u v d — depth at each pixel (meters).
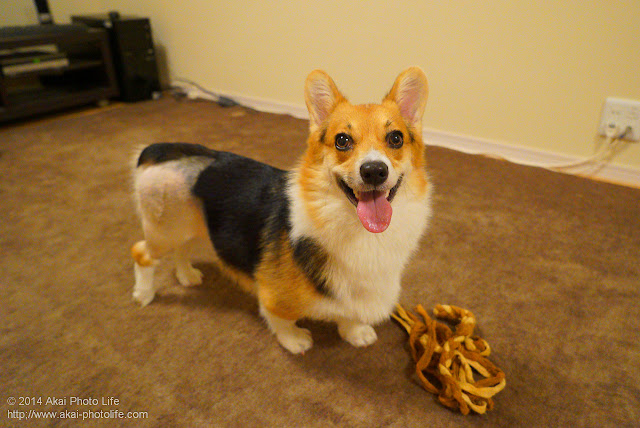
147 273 1.82
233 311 1.83
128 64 4.79
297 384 1.48
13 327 1.74
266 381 1.49
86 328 1.74
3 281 2.01
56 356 1.60
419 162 1.40
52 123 4.23
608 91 2.71
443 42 3.21
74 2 5.27
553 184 2.83
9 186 2.93
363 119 1.28
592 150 2.90
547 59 2.85
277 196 1.52
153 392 1.46
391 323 1.75
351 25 3.62
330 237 1.33
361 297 1.42
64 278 2.04
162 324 1.76
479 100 3.23
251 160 1.71
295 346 1.60
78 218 2.55
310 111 1.39
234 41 4.52
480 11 2.97
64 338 1.69
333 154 1.28
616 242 2.22
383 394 1.44
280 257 1.43
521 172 3.02
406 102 1.39
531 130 3.09
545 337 1.66
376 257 1.35
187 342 1.67
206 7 4.57
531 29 2.83
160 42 5.24
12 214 2.58
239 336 1.69
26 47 4.00
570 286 1.92
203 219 1.64
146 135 3.85
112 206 2.69
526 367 1.53
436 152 3.39
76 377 1.51
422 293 1.90
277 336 1.65
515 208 2.57
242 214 1.55
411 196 1.36
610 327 1.69
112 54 4.76
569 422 1.33
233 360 1.58
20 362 1.57
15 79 4.73
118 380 1.50
